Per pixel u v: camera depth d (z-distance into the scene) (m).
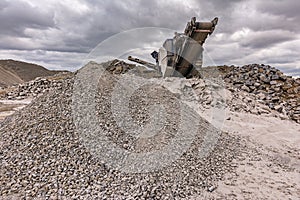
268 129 11.92
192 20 13.41
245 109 14.12
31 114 7.25
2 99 13.74
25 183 4.89
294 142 10.69
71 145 5.94
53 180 4.97
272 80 18.41
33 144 5.92
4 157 5.64
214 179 6.12
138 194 4.82
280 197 5.63
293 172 7.20
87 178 5.11
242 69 20.17
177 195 5.14
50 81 15.76
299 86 17.45
